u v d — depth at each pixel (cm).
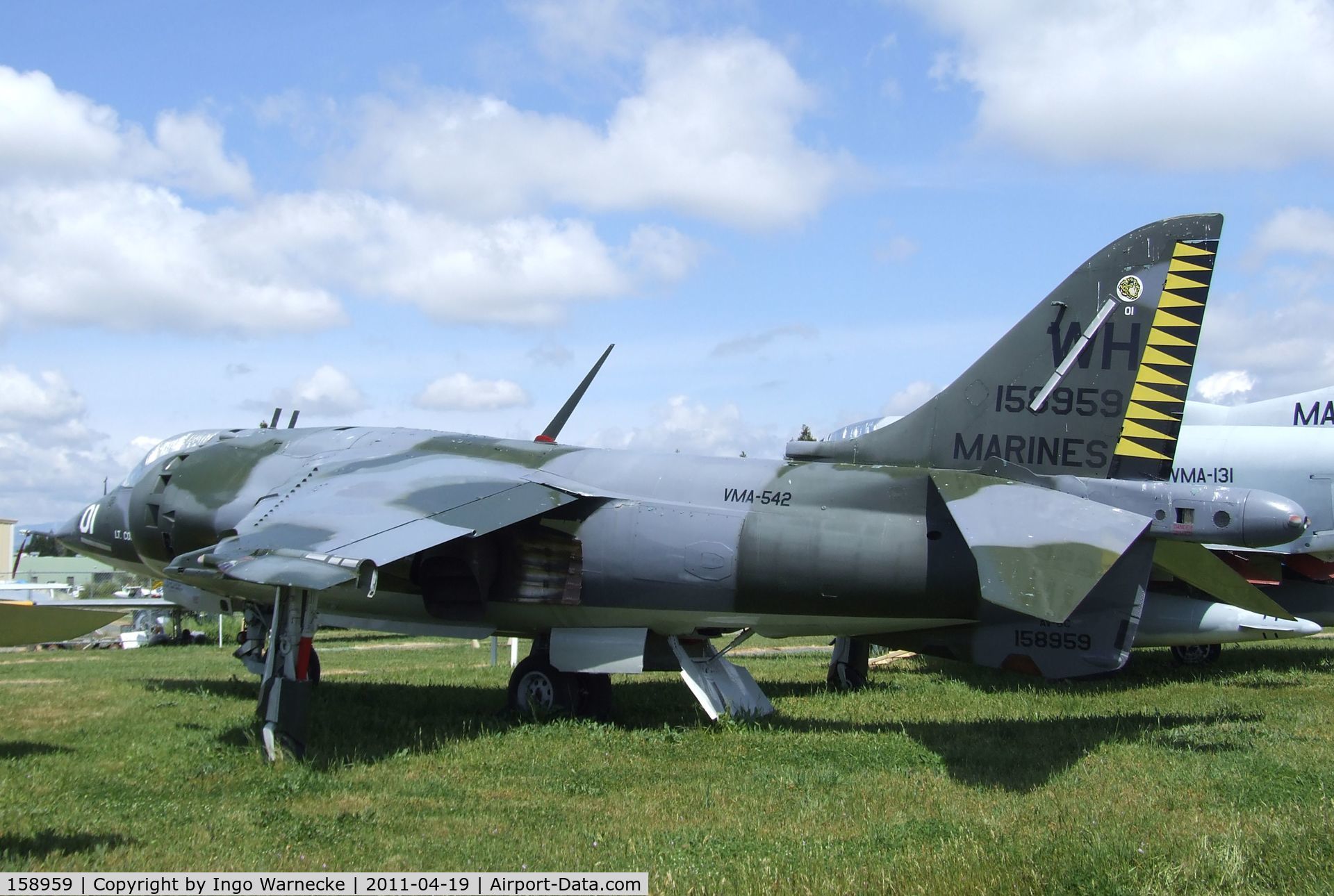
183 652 2547
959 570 1088
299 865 620
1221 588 1188
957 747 1003
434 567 1241
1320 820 663
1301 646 2222
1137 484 1076
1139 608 1060
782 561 1126
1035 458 1127
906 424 1178
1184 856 588
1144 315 1112
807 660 2131
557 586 1194
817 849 639
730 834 686
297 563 961
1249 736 1052
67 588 3325
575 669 1199
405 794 819
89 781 839
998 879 563
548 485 1202
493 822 729
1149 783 832
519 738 1049
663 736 1062
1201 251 1101
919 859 606
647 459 1249
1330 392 1925
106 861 620
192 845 657
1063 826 680
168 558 1436
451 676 1717
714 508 1167
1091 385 1120
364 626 1316
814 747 1009
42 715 1191
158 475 1466
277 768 898
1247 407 2038
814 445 1212
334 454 1379
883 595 1110
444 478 1204
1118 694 1453
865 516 1123
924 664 1920
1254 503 1025
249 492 1366
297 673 965
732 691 1220
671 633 1220
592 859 632
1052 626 1093
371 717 1181
